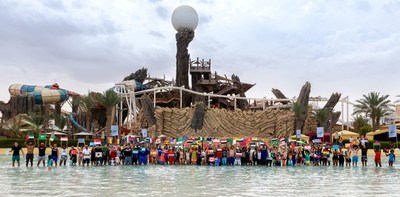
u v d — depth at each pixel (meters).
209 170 36.31
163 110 98.88
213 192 19.92
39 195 18.42
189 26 131.25
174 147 47.59
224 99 134.25
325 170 37.28
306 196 18.59
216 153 44.62
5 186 22.00
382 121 117.38
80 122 122.38
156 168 38.62
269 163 46.41
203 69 133.38
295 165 45.19
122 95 118.50
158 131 96.75
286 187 22.34
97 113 125.12
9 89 138.25
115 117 124.25
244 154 45.41
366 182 25.41
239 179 27.11
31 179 26.03
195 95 129.25
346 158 45.78
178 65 130.75
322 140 85.94
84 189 20.86
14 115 117.56
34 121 91.31
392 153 43.69
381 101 105.00
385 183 24.81
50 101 127.75
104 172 32.59
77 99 115.06
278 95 134.50
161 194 19.03
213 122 98.62
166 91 133.12
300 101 104.44
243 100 135.25
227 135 97.38
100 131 110.56
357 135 94.62
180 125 98.38
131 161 44.84
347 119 127.06
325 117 103.12
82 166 40.72
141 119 105.44
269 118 99.62
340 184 24.08
